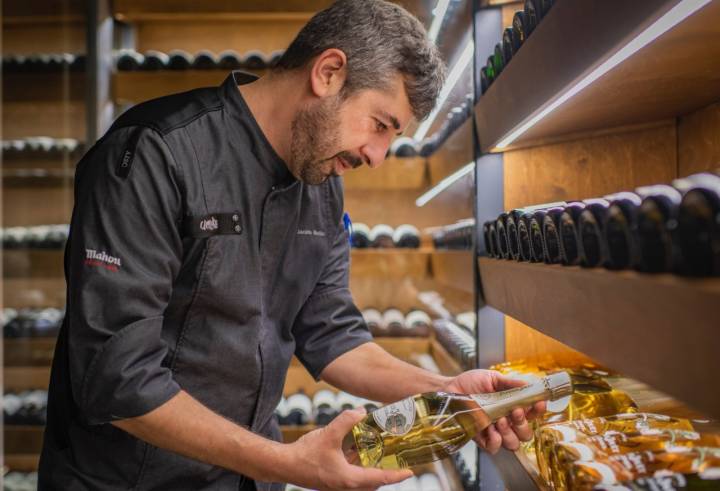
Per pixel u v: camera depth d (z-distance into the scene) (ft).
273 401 4.63
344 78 3.73
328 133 3.82
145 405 3.43
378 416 3.83
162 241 3.68
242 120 4.05
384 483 3.33
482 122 4.96
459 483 6.55
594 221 2.56
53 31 10.19
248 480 4.57
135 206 3.60
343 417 3.34
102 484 4.06
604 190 4.91
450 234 6.99
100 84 10.03
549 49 3.12
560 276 2.84
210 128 3.99
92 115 10.02
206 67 10.01
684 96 3.70
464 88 5.85
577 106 3.76
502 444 3.97
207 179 3.92
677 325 1.82
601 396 3.92
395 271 9.86
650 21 2.14
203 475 4.20
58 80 10.26
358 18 3.72
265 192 4.17
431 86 3.80
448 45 6.15
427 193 9.75
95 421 3.56
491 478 5.19
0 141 10.54
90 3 9.99
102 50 10.09
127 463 4.03
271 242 4.28
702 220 1.78
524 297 3.68
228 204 4.01
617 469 2.70
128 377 3.43
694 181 1.94
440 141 7.93
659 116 4.43
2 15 10.32
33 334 10.76
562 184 5.02
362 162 3.99
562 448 3.00
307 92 3.87
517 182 5.15
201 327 4.09
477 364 5.20
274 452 3.40
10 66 10.32
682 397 1.83
